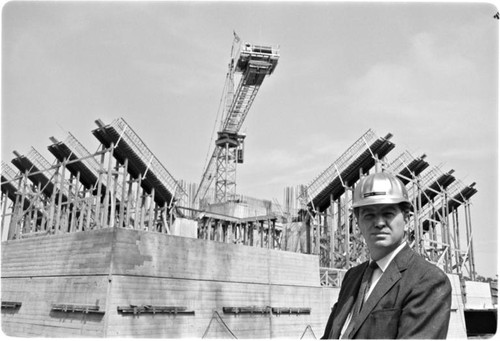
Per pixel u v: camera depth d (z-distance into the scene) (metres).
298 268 32.72
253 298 29.05
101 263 23.02
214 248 27.59
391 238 3.92
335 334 4.08
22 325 25.64
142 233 24.14
